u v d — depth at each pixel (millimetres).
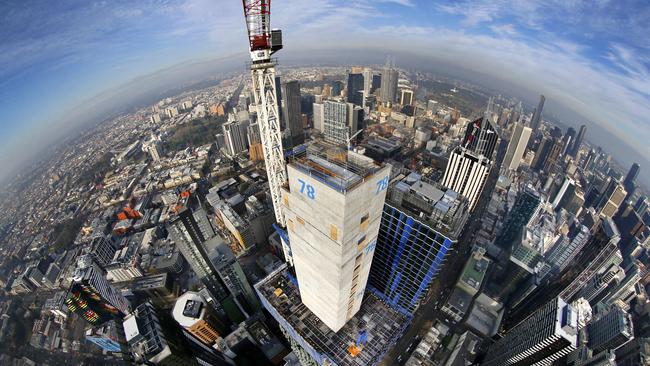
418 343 176625
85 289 158000
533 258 190625
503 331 188750
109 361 161375
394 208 121375
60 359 162750
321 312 107438
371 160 71312
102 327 152625
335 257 74688
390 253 135625
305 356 127062
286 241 141375
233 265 160125
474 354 168750
